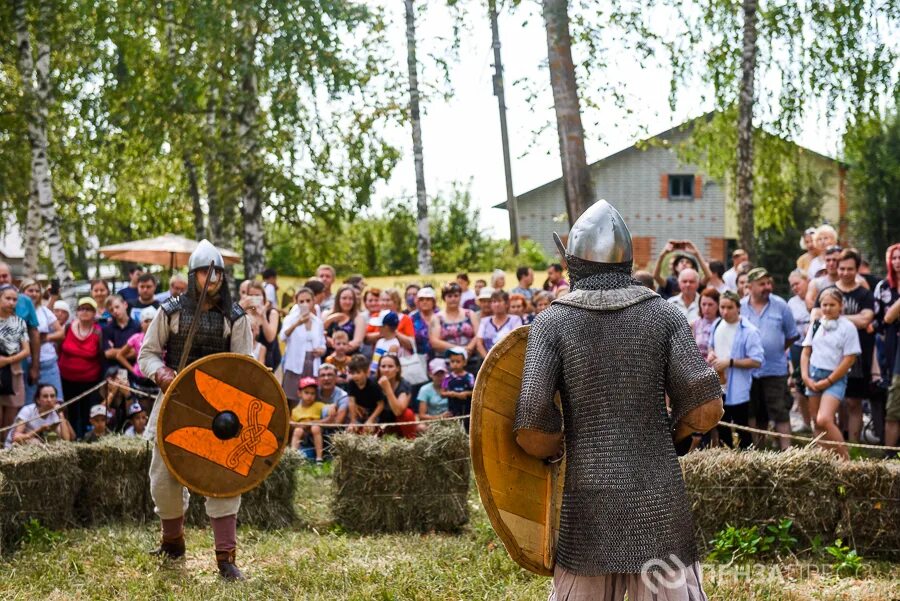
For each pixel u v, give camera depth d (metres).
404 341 10.80
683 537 3.91
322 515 8.15
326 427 9.98
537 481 4.30
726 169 21.09
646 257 34.69
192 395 6.04
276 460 6.27
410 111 19.08
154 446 6.36
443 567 6.41
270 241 26.36
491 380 4.25
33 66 18.36
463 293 13.20
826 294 8.76
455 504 7.72
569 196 11.20
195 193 22.27
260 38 17.84
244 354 6.38
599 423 3.96
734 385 9.21
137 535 7.29
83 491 7.84
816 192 29.92
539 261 28.34
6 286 10.08
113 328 10.93
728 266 34.25
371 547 7.05
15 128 18.66
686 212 34.41
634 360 3.98
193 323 6.15
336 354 10.75
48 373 10.52
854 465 6.70
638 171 34.59
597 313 4.05
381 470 7.70
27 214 21.12
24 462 7.25
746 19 16.58
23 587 6.09
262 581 6.11
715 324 9.44
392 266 31.81
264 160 18.03
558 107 11.21
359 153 18.67
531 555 4.22
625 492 3.88
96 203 23.66
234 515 6.33
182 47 18.20
